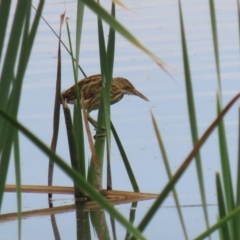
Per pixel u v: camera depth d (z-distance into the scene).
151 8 21.45
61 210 10.99
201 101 14.58
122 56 17.89
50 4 21.31
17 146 4.49
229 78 15.71
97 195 3.72
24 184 11.85
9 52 4.43
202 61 16.94
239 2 5.47
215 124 3.99
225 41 18.25
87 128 11.13
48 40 18.69
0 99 4.46
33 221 10.45
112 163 12.62
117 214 3.76
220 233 5.26
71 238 9.59
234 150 12.16
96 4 3.55
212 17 4.69
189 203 10.78
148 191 11.46
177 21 20.08
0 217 10.67
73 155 11.38
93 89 13.93
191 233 9.50
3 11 4.41
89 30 19.47
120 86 14.76
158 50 17.77
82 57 17.55
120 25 3.53
